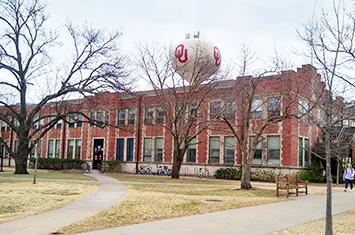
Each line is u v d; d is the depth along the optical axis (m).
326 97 11.46
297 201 16.08
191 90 30.64
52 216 10.89
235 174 33.19
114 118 44.50
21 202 13.52
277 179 18.19
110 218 10.77
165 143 39.75
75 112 33.41
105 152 44.81
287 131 31.62
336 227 10.15
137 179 29.03
